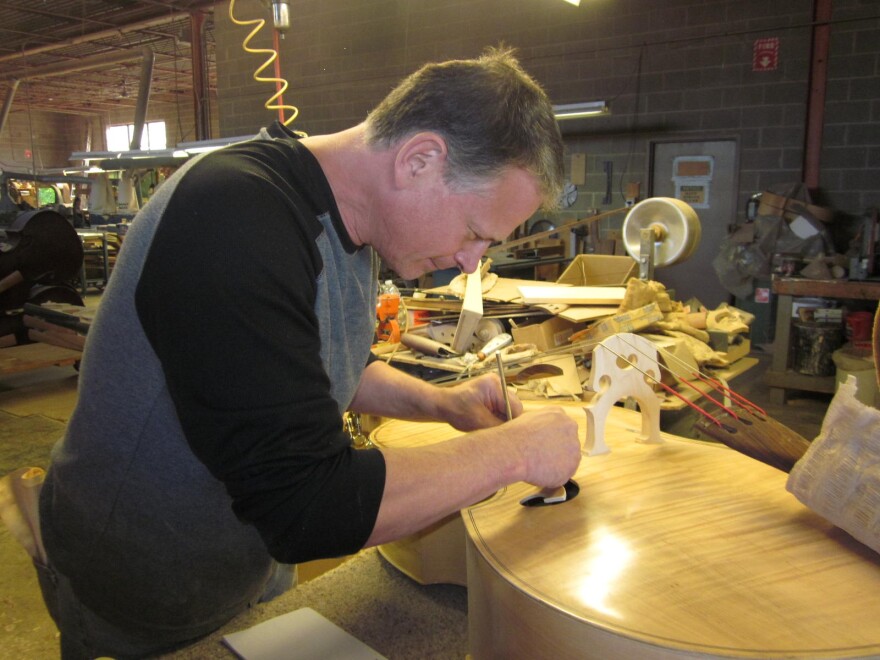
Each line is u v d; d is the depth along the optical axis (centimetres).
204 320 60
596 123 554
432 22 611
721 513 83
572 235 562
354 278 80
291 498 62
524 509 85
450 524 111
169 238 62
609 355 100
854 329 354
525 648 70
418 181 69
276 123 79
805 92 473
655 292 196
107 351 71
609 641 63
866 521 71
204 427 62
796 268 410
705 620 63
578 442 84
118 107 1466
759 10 479
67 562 88
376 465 68
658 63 521
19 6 763
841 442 76
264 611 108
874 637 61
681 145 527
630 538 78
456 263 78
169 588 87
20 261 427
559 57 560
